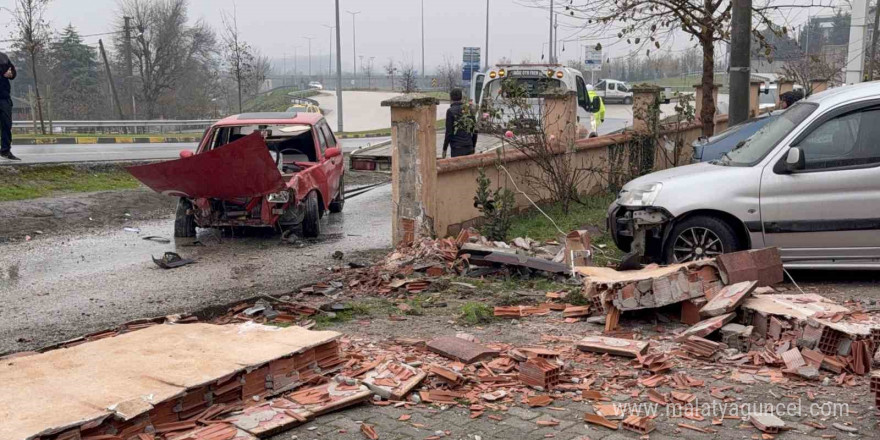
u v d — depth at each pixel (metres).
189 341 5.17
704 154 12.12
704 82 15.09
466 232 9.47
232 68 41.66
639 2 14.25
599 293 6.62
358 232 12.18
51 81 57.19
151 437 4.07
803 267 7.91
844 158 7.79
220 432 4.20
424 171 9.91
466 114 12.81
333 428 4.45
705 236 8.06
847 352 5.30
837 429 4.39
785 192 7.82
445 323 6.82
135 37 57.09
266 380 4.78
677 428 4.44
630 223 8.45
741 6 12.10
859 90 8.01
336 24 39.91
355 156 15.34
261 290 8.22
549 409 4.75
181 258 10.04
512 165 12.27
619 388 5.09
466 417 4.63
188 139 32.16
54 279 9.02
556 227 11.10
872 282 8.01
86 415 3.94
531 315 7.02
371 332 6.58
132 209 14.41
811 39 25.75
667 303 6.38
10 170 15.59
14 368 4.73
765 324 5.85
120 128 38.78
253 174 10.60
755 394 4.94
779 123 8.53
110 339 5.28
